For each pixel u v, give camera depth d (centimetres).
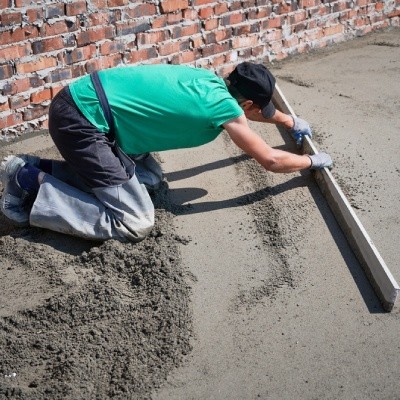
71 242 366
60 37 469
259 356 290
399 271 338
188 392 272
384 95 538
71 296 321
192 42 549
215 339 299
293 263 347
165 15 521
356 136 472
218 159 452
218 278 338
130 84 345
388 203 394
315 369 282
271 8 593
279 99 509
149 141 355
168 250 355
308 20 631
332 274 338
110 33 494
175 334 301
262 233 371
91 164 347
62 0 459
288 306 318
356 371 281
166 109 340
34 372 284
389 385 274
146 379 278
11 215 373
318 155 400
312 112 511
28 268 346
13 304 320
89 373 282
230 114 341
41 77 471
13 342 298
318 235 368
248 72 350
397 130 479
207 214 389
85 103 342
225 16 562
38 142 475
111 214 359
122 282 337
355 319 309
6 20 439
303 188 411
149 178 397
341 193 376
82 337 301
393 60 615
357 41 676
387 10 701
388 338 298
